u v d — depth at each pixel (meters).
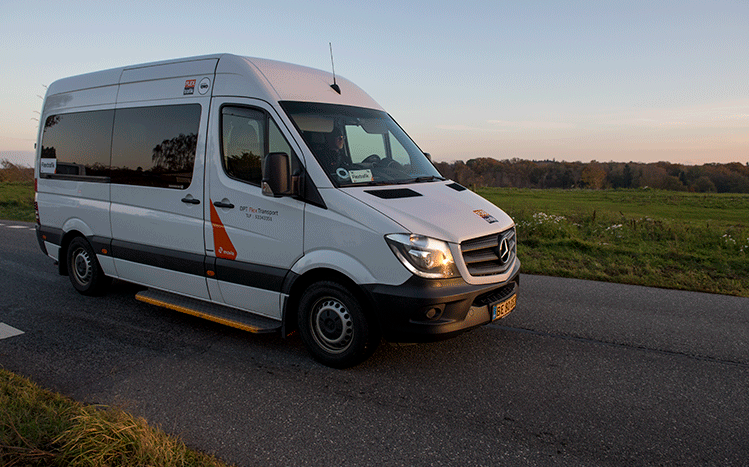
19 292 6.93
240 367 4.53
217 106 5.02
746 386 4.16
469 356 4.77
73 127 6.62
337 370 4.47
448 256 4.06
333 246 4.25
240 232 4.84
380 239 4.03
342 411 3.75
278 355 4.81
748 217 16.75
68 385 4.15
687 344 5.05
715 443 3.35
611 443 3.34
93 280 6.58
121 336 5.30
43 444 2.96
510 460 3.14
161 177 5.51
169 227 5.47
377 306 4.07
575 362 4.64
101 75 6.38
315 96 5.00
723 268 8.30
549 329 5.47
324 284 4.40
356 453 3.20
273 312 4.77
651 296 6.74
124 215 5.95
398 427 3.52
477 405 3.85
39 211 7.24
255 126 4.73
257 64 4.95
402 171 5.06
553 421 3.61
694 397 3.98
